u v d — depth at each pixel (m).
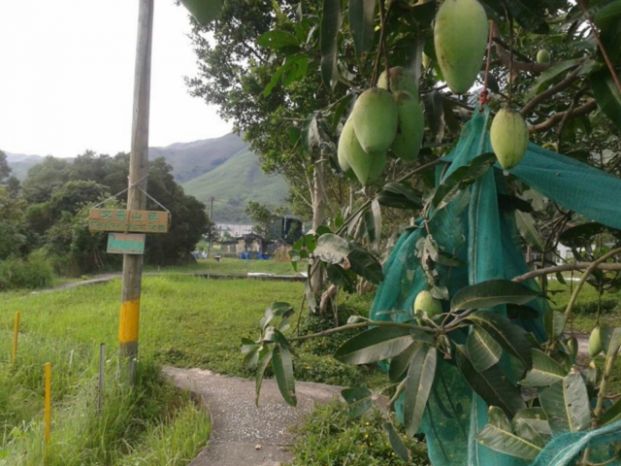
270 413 4.78
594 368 1.34
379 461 3.55
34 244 21.73
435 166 1.71
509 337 1.16
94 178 28.55
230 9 7.77
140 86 5.08
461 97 2.03
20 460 3.42
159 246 28.55
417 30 1.31
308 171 6.25
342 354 1.29
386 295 1.58
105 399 4.43
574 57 1.62
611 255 1.41
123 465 3.72
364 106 1.10
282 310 1.72
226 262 33.88
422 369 1.18
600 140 2.49
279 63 2.56
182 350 7.06
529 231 1.88
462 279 1.53
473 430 1.33
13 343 5.65
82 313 9.36
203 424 4.36
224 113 9.20
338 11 1.08
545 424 1.11
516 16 1.18
